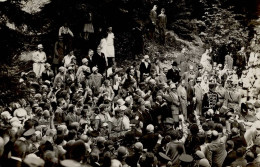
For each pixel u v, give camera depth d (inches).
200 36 1439.5
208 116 645.9
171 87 717.3
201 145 425.7
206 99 800.3
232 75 1065.5
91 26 1055.6
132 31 1239.5
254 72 1058.7
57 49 937.5
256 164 347.9
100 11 1160.2
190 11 1459.2
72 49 1067.3
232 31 1402.6
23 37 619.2
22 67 855.7
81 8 1107.3
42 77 810.2
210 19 1432.1
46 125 493.4
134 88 786.8
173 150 396.2
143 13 1291.8
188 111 773.3
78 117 515.2
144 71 924.0
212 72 1093.8
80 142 257.3
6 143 291.7
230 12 1429.6
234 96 809.5
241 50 1291.8
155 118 622.2
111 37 987.3
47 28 1011.9
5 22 582.9
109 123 515.8
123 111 519.8
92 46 1124.5
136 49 1173.7
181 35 1428.4
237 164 376.8
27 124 366.9
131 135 410.6
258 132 536.7
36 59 868.0
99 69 948.6
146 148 411.8
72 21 1103.6
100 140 364.8
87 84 757.9
